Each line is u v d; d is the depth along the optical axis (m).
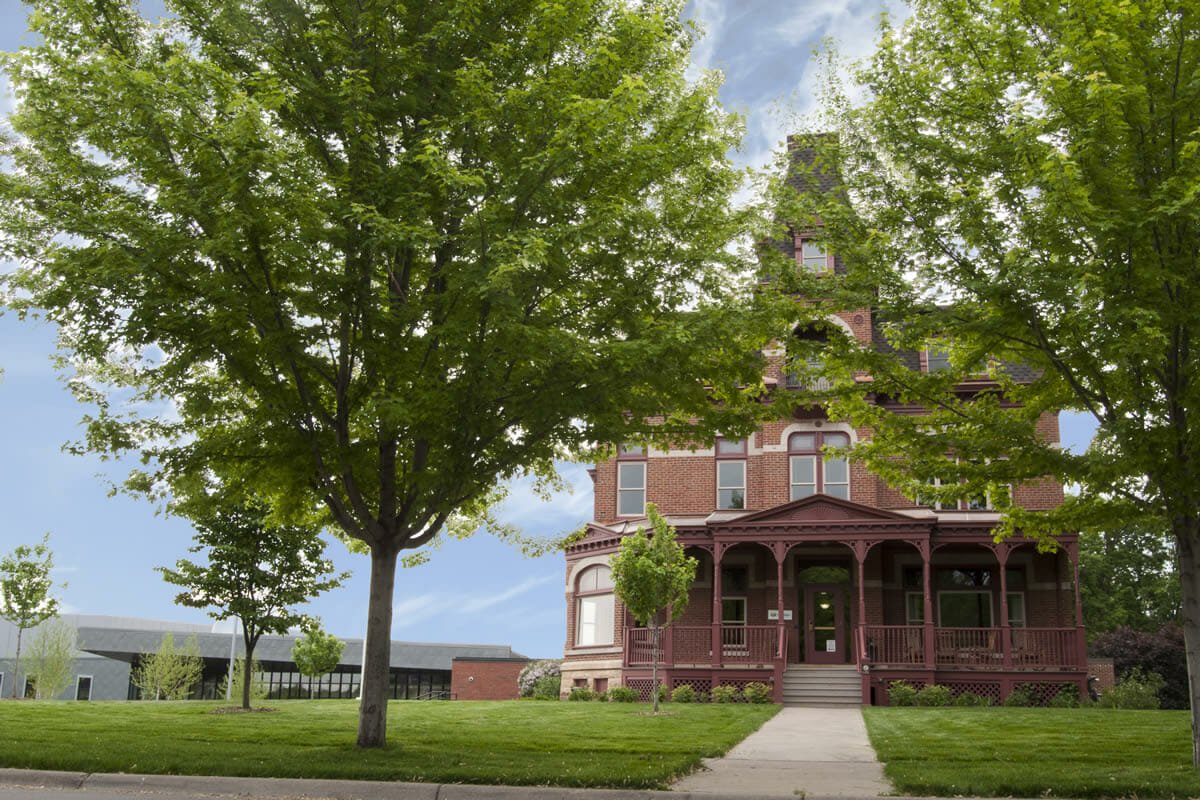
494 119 13.06
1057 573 31.05
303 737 15.45
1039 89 12.05
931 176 13.97
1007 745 15.34
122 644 54.38
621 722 19.34
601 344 12.46
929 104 14.06
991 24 13.73
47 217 12.54
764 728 19.20
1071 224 12.41
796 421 33.16
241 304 12.28
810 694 28.16
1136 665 35.34
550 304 14.36
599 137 12.59
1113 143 12.20
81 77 12.49
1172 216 11.73
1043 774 11.72
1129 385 13.34
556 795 10.71
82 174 12.81
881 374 15.05
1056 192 11.72
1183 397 12.36
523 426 13.94
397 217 12.69
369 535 14.08
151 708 22.06
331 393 14.55
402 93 13.38
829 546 31.66
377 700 13.96
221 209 12.00
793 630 31.11
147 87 11.67
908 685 27.81
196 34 13.67
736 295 14.70
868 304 14.17
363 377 13.63
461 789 10.88
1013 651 28.97
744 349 14.32
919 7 14.33
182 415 14.86
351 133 13.01
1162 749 14.78
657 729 17.97
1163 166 12.32
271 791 11.12
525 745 14.97
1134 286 12.23
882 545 31.84
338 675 58.59
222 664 56.44
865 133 14.59
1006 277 12.42
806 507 29.62
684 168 14.27
